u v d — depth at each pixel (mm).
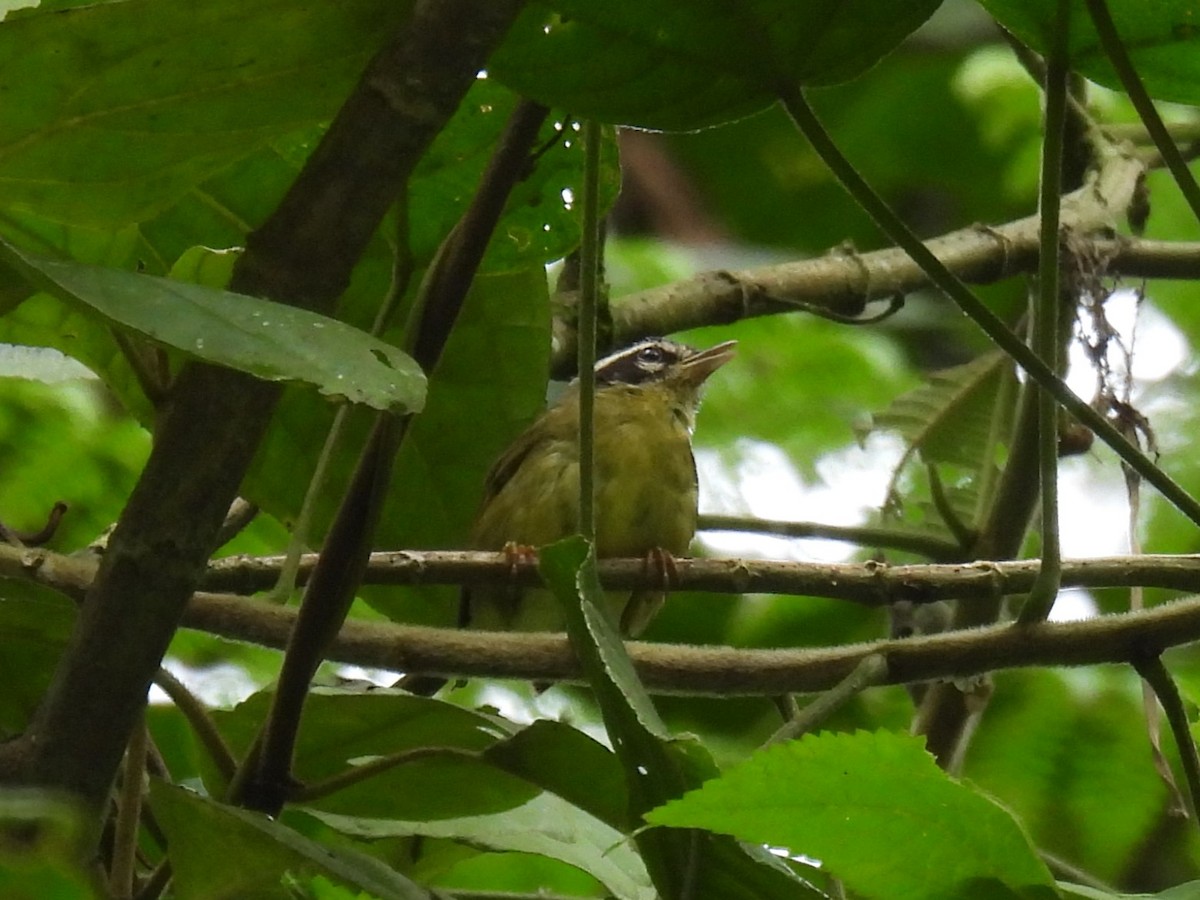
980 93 17516
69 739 4574
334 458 7773
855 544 9602
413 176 6551
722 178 18922
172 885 5316
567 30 4984
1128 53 5691
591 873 6133
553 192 6758
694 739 4406
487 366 7941
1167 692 5832
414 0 4414
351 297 7309
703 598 12680
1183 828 12477
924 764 4109
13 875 3684
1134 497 7828
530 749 5605
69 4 4984
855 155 18594
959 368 10898
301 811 6758
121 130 4652
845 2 4969
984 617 9586
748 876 4688
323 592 5344
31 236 6805
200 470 4445
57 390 11562
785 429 14836
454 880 10891
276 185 6918
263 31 4410
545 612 11367
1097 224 10531
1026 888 4352
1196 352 14781
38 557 6715
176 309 4055
